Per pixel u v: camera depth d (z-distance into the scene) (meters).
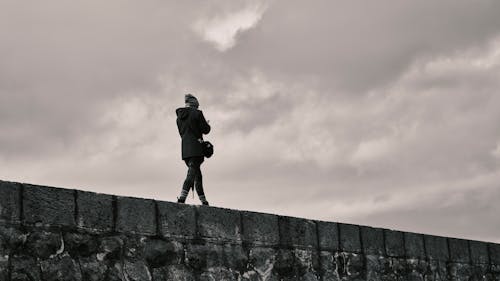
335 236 12.60
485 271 15.96
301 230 12.01
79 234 9.22
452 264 15.12
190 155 11.59
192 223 10.45
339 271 12.54
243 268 10.98
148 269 9.83
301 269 11.87
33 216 8.85
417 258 14.27
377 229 13.52
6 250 8.57
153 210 10.03
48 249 8.91
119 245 9.59
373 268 13.22
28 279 8.69
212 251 10.61
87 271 9.22
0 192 8.61
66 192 9.20
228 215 10.94
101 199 9.52
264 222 11.43
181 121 11.82
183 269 10.21
